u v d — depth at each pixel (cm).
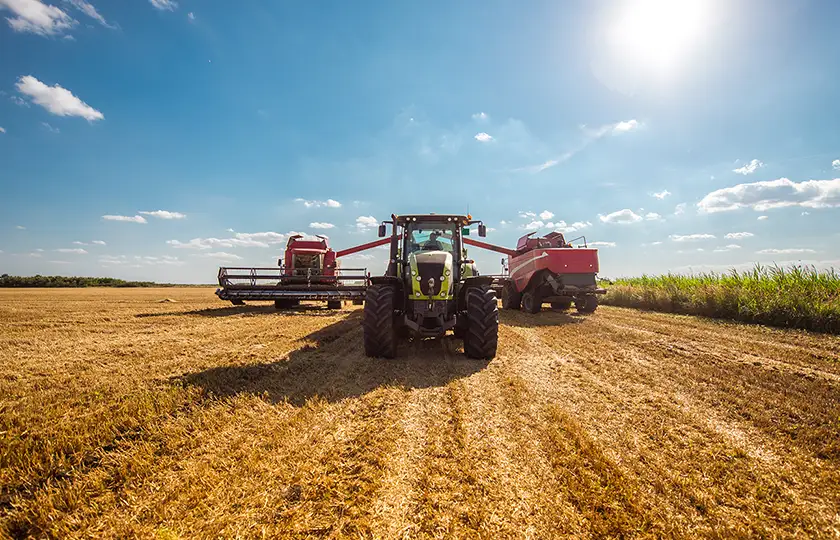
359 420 328
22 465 247
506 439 292
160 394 370
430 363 527
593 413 344
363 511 208
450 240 664
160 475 243
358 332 781
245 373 458
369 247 1520
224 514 206
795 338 680
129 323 895
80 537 192
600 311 1174
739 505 216
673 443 288
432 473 245
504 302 1377
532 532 192
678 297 1152
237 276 1246
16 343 639
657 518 203
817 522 202
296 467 249
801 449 278
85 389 394
